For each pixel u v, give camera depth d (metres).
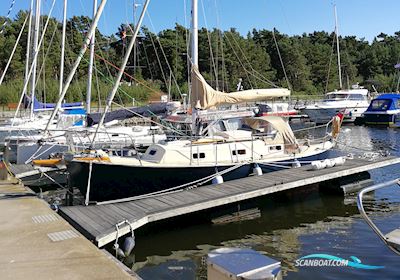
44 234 6.31
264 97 11.47
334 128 13.56
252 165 10.99
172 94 42.66
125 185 9.33
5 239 6.07
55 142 13.91
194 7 11.70
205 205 8.55
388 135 26.06
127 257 7.14
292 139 11.93
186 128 13.18
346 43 94.00
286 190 10.81
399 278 6.11
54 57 53.12
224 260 2.87
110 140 14.12
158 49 65.06
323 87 76.06
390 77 76.50
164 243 7.93
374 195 11.05
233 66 61.44
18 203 8.49
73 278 4.56
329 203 10.44
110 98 8.77
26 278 4.59
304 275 6.31
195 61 11.66
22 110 24.36
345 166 11.58
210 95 10.87
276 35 83.38
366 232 8.19
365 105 34.19
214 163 10.33
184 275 6.56
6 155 13.76
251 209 9.62
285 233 8.38
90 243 5.86
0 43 59.75
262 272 2.71
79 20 61.38
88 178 8.91
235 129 12.15
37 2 19.06
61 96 8.50
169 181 9.79
